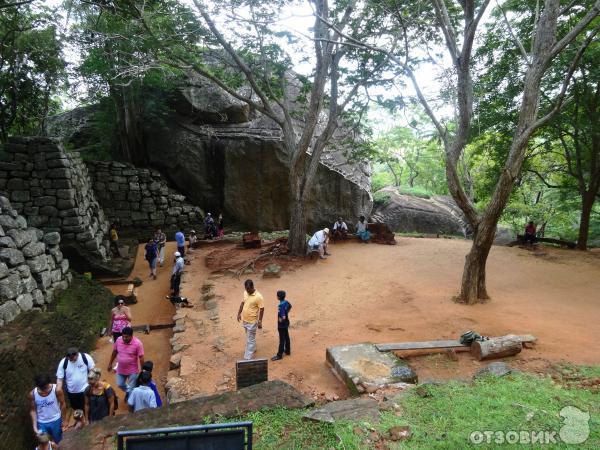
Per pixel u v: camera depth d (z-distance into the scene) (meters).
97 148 22.16
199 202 23.56
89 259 15.34
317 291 12.05
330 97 16.28
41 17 17.12
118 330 8.97
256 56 16.25
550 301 10.66
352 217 23.94
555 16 9.25
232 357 8.24
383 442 4.25
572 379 6.26
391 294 11.58
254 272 14.03
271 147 22.81
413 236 22.09
